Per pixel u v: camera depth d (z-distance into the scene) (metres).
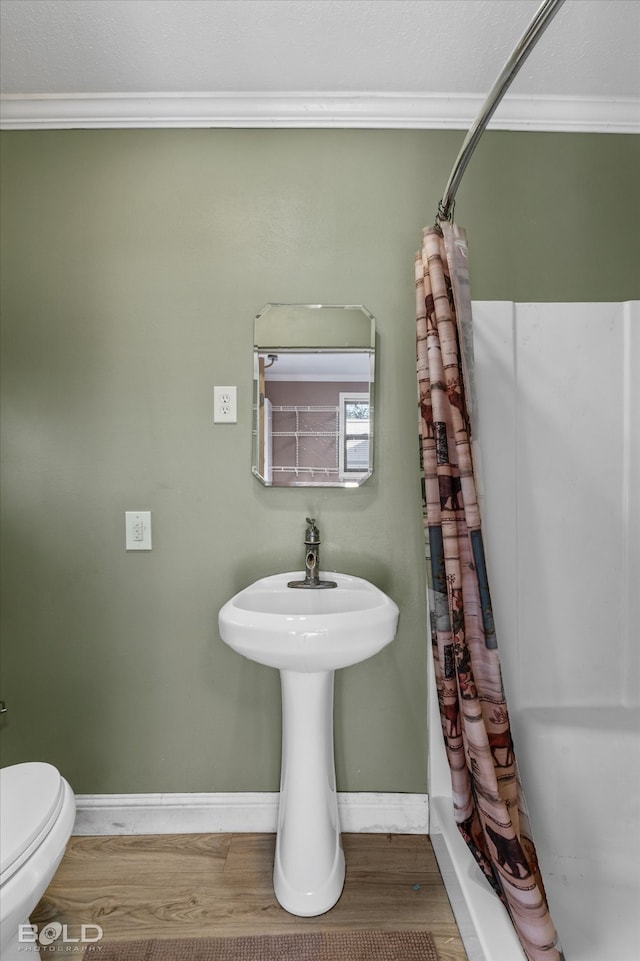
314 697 1.18
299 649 1.04
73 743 1.45
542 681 1.40
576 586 1.42
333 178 1.46
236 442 1.46
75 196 1.46
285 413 1.46
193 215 1.46
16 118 1.44
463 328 1.14
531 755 1.25
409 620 1.45
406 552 1.46
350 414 1.46
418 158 1.46
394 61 1.31
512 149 1.47
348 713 1.45
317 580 1.37
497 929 0.95
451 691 1.12
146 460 1.46
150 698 1.45
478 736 0.99
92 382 1.46
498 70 1.34
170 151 1.46
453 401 1.05
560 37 1.22
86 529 1.46
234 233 1.46
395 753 1.45
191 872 1.27
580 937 0.95
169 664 1.45
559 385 1.43
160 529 1.46
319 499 1.46
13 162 1.46
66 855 1.33
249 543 1.46
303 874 1.15
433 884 1.23
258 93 1.41
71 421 1.46
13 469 1.46
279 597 1.33
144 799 1.44
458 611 1.03
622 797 1.21
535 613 1.41
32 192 1.46
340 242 1.46
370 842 1.38
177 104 1.43
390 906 1.16
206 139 1.46
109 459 1.46
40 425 1.46
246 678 1.45
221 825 1.43
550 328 1.43
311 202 1.46
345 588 1.34
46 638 1.45
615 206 1.48
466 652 1.03
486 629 1.04
